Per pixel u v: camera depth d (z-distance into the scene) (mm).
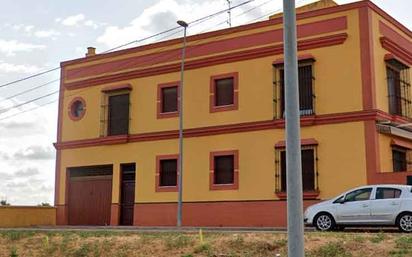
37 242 16984
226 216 26234
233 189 26266
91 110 31781
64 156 32438
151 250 14359
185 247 14141
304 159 24797
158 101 29312
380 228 18797
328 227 19094
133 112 30125
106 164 30672
